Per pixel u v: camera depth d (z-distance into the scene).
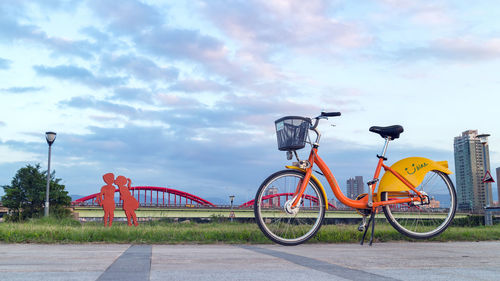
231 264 3.18
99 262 3.26
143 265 3.10
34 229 6.19
